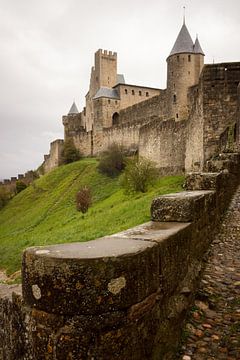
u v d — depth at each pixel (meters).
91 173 57.22
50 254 2.64
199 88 21.61
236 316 4.44
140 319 2.87
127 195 31.84
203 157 19.86
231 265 6.07
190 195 5.86
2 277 17.22
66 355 2.52
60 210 43.12
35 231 33.28
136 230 4.11
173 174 40.06
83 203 31.92
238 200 10.93
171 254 3.78
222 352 3.74
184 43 60.34
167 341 3.52
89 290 2.52
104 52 99.56
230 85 19.41
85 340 2.52
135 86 88.31
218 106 19.53
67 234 20.62
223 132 18.80
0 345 3.42
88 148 79.75
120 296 2.64
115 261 2.62
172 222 5.02
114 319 2.60
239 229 8.21
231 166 11.45
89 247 2.90
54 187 59.34
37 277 2.63
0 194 61.81
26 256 2.75
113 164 54.69
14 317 3.10
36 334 2.67
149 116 66.94
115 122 85.75
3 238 36.88
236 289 5.15
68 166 66.12
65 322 2.54
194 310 4.52
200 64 61.16
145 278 2.94
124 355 2.67
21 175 95.06
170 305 3.76
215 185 8.10
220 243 7.27
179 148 39.06
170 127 40.72
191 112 26.94
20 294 3.11
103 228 17.88
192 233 5.15
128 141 66.19
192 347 3.83
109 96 84.75
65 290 2.52
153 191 26.70
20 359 2.94
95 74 100.75
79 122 103.56
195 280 4.97
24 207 55.06
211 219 7.39
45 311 2.61
